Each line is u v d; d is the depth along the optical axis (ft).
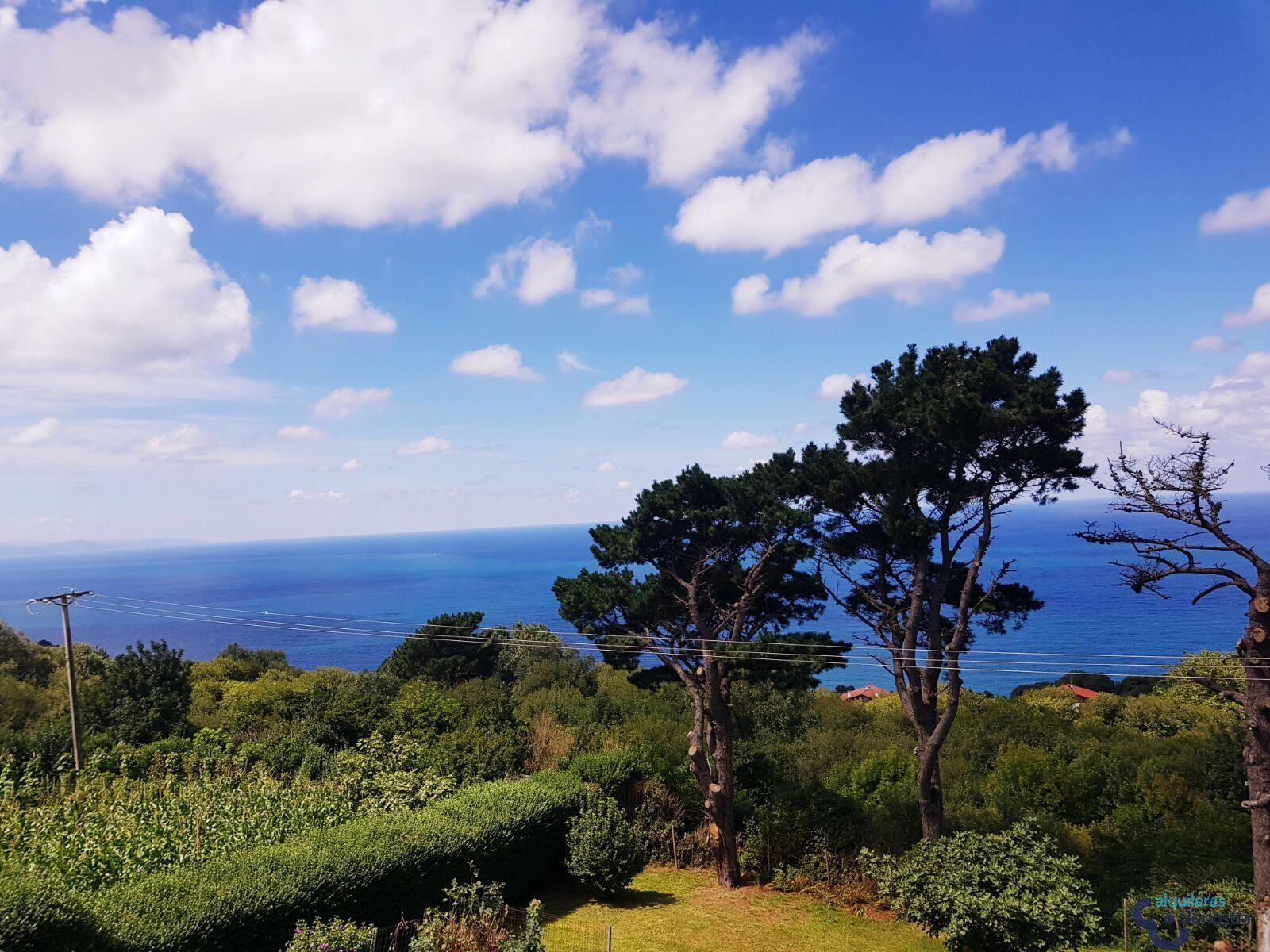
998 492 59.31
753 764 75.36
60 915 29.58
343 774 67.21
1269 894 43.37
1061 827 68.80
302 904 38.24
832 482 62.18
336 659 368.89
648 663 74.69
